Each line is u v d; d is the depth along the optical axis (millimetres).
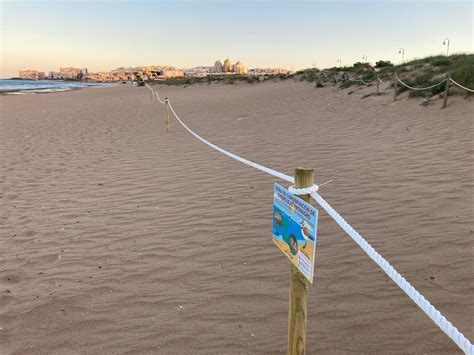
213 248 4715
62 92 57594
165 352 2977
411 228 4789
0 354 3045
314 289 3693
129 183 7766
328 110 17156
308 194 2041
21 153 11594
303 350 2180
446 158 7520
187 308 3521
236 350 2947
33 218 6098
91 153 11086
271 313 3375
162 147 11344
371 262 4105
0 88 80438
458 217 4949
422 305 1581
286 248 2160
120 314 3496
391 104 15328
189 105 25438
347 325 3156
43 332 3299
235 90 40969
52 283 4102
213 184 7340
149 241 5023
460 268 3830
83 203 6695
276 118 16375
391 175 6898
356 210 5500
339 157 8562
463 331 2973
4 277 4281
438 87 14109
